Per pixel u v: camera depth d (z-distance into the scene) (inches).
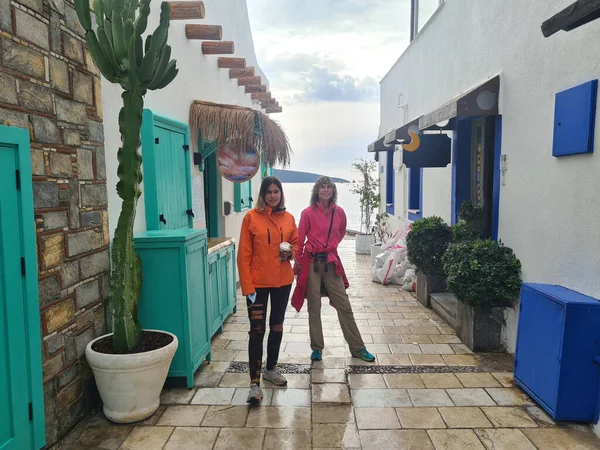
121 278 133.4
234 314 245.3
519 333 151.6
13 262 102.6
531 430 127.1
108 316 148.2
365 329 217.2
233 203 322.7
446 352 185.8
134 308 142.6
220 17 284.8
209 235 289.4
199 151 238.7
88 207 136.2
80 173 131.7
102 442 122.6
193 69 233.5
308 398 147.6
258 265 149.7
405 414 136.4
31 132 110.5
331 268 176.4
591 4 103.6
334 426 130.1
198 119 227.1
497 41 193.6
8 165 101.3
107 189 149.7
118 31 126.5
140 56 131.3
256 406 142.3
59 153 122.0
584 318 124.6
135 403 131.0
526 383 146.1
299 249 175.8
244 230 150.3
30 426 108.3
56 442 120.8
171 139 196.2
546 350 134.4
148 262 151.0
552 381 130.9
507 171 183.9
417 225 259.9
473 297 176.6
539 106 159.9
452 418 133.8
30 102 110.1
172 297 152.2
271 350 158.2
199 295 166.9
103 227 144.9
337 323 228.8
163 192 185.8
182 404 144.0
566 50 143.7
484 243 184.4
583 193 135.2
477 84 216.8
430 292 255.4
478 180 240.1
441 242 248.7
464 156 247.4
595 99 129.3
